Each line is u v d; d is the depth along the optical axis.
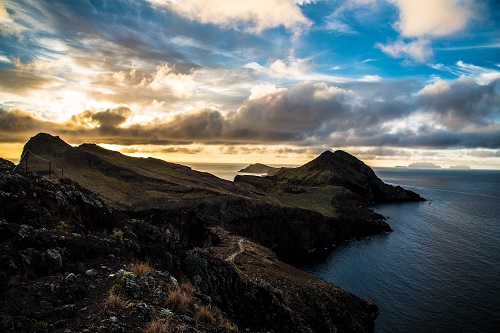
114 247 21.12
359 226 122.62
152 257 26.72
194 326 14.11
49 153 108.12
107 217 27.56
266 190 191.88
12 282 12.92
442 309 56.34
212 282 32.25
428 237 112.19
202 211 97.06
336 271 78.56
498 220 145.12
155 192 103.00
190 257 31.67
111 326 11.74
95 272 16.34
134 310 13.37
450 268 78.06
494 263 81.62
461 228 127.12
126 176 110.62
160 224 78.69
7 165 28.31
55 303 12.54
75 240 18.38
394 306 57.59
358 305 50.66
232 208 103.00
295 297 45.00
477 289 64.81
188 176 143.25
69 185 28.25
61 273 15.45
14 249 15.02
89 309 12.86
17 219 19.33
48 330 10.76
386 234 119.75
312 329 39.50
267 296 36.38
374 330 49.09
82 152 114.75
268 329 33.25
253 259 58.06
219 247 66.06
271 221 106.06
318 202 154.00
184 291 18.61
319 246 109.75
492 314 54.25
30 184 22.44
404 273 75.12
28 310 11.55
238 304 33.22
